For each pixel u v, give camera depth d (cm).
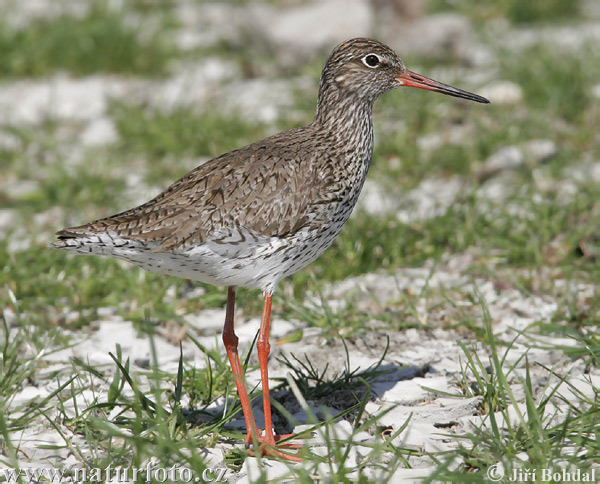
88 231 845
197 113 2017
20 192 1692
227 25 2677
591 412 827
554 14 2947
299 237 894
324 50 2400
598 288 1213
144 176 1762
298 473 746
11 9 2712
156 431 838
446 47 2395
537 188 1575
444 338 1109
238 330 1156
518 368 995
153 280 1279
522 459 779
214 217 859
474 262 1343
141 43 2559
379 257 1382
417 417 893
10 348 1040
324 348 1082
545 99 2003
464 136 1841
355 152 973
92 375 1009
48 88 2327
